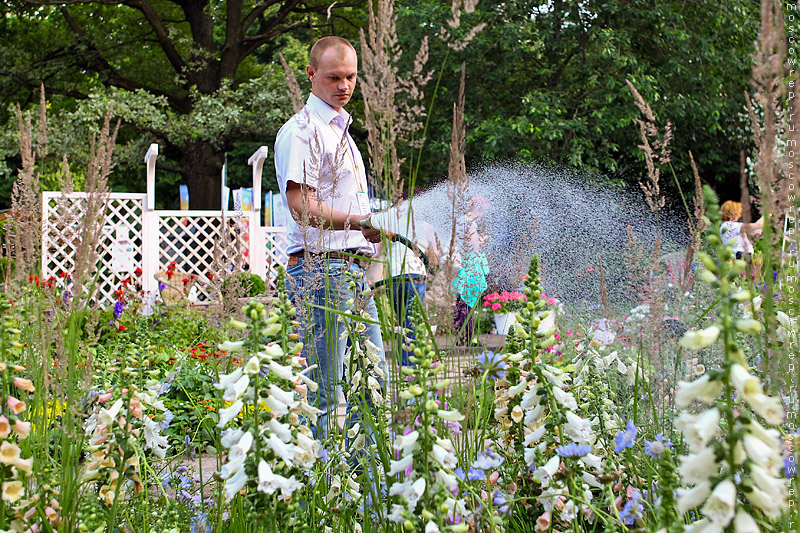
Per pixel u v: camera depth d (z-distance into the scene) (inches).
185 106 730.8
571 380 83.7
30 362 83.0
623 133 559.5
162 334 227.5
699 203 81.7
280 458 65.4
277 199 470.6
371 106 82.0
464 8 83.0
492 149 522.0
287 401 62.9
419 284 97.2
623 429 86.1
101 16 773.9
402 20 410.0
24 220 87.1
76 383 73.7
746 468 41.9
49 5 674.8
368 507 81.8
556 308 129.6
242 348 64.7
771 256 54.4
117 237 382.0
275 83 633.0
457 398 86.0
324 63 123.2
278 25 753.0
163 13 805.2
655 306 80.9
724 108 559.2
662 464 55.0
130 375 77.1
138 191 952.3
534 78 577.0
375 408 87.0
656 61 583.5
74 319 72.9
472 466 69.5
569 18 544.1
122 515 76.9
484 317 109.3
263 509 63.5
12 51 682.2
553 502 67.7
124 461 74.8
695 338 42.0
